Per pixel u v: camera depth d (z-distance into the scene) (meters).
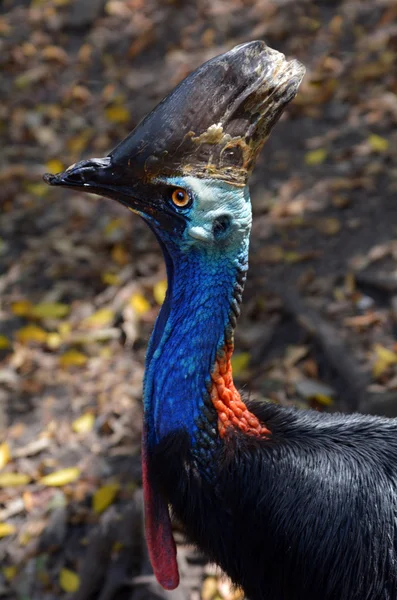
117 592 6.21
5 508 6.96
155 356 3.92
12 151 10.82
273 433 4.00
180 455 3.89
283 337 8.02
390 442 4.03
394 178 9.34
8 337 8.47
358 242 8.75
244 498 3.82
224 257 3.76
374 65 10.80
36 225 9.75
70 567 6.53
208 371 3.86
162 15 12.39
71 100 11.55
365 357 7.59
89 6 12.74
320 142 10.08
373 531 3.78
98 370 7.96
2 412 7.70
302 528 3.77
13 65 12.23
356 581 3.77
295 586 3.86
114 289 8.75
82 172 3.66
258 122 3.65
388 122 10.10
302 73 3.76
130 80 11.67
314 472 3.83
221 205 3.67
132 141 3.64
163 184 3.64
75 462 7.21
